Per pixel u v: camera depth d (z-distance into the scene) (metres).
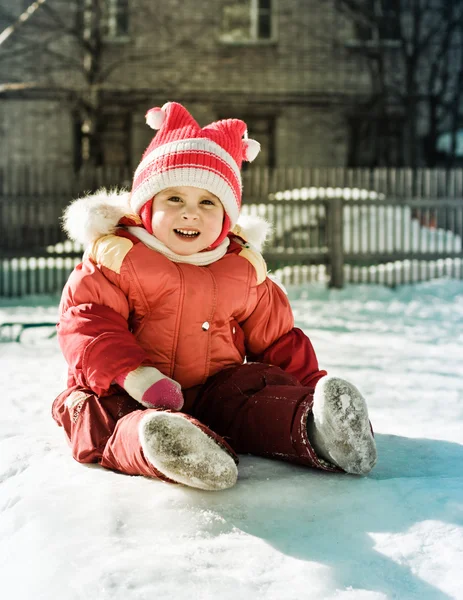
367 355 5.27
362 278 10.39
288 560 1.58
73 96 17.42
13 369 4.59
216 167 2.53
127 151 17.89
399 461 2.39
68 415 2.41
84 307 2.37
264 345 2.73
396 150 18.31
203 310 2.48
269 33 18.14
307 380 2.72
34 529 1.74
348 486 2.02
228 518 1.80
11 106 17.61
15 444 2.54
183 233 2.49
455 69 18.20
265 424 2.26
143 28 17.75
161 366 2.47
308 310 8.34
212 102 18.03
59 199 10.12
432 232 10.89
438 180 10.64
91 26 16.66
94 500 1.90
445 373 4.52
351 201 10.30
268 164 18.31
